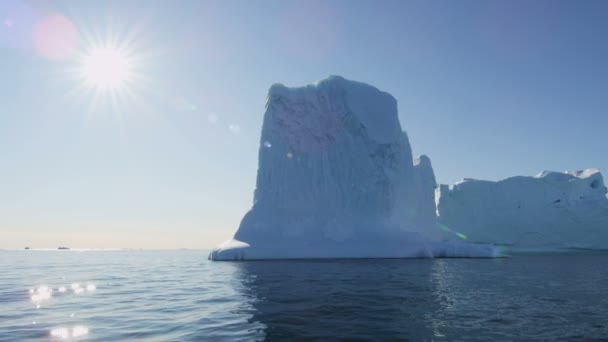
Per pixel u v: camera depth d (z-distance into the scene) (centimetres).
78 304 1102
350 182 3688
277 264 2475
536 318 842
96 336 732
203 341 680
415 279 1593
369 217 3534
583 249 6047
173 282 1673
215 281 1639
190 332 748
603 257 3856
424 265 2372
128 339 706
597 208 6269
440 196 6962
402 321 815
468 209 6712
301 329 754
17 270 2623
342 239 3222
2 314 960
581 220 6259
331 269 2061
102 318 897
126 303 1111
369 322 807
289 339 683
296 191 3594
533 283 1510
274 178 3659
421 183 5069
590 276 1828
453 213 6750
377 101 4094
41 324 842
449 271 1970
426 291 1253
